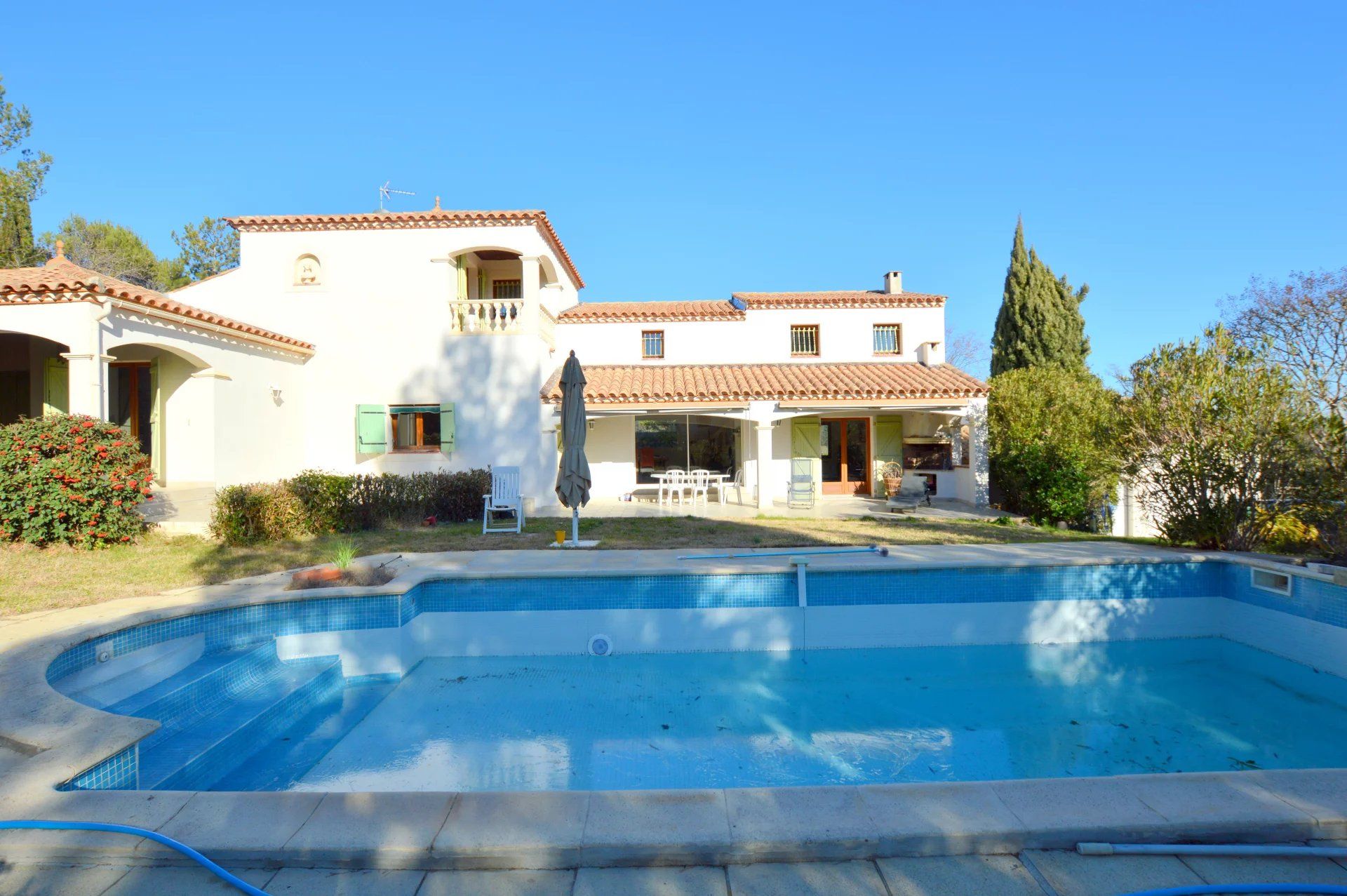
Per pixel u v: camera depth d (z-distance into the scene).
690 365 21.16
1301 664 8.11
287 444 17.08
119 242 33.72
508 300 17.78
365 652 8.06
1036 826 3.43
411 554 10.65
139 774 4.89
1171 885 3.17
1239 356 10.98
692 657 8.71
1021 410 17.72
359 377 17.81
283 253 17.84
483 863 3.30
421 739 6.49
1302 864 3.32
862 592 8.96
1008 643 9.11
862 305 21.20
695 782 5.62
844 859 3.37
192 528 12.01
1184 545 11.02
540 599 8.83
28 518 9.99
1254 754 6.18
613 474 20.27
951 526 14.27
